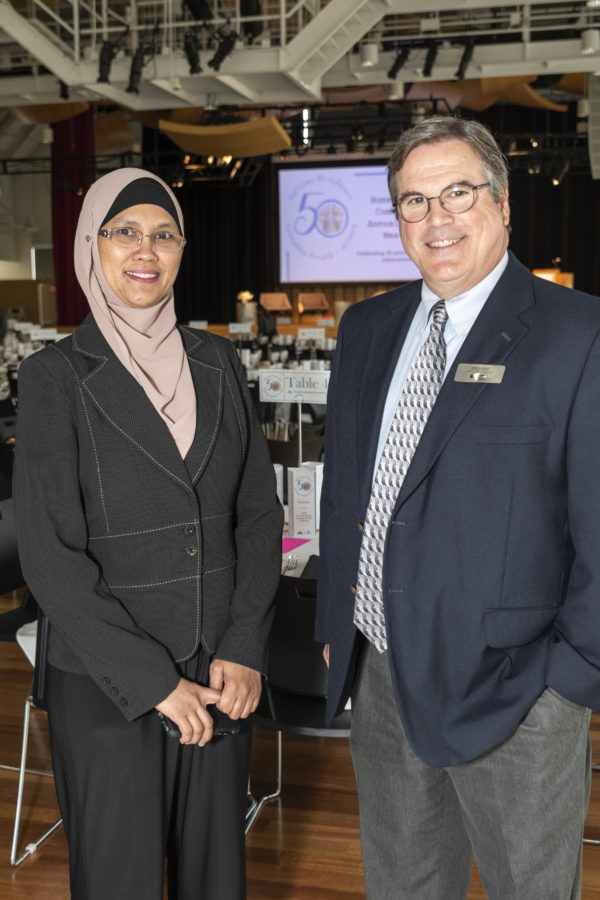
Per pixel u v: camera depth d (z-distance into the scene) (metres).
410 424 1.44
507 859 1.44
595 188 18.19
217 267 20.22
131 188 1.49
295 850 2.39
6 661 3.76
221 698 1.48
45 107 13.16
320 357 8.50
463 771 1.45
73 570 1.41
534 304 1.36
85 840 1.50
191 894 1.57
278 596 2.17
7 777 2.81
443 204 1.36
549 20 10.23
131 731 1.46
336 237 18.19
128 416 1.46
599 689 1.31
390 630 1.42
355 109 14.01
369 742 1.59
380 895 1.62
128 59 8.45
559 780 1.41
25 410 1.45
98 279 1.51
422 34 9.68
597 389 1.28
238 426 1.61
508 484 1.33
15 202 19.89
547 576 1.36
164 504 1.47
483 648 1.35
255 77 8.67
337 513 1.60
